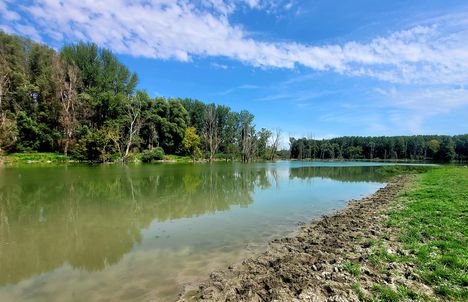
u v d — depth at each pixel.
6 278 7.29
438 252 7.29
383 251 7.63
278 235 11.09
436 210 11.93
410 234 8.91
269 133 105.81
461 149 104.38
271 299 5.75
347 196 20.78
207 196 19.69
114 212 14.60
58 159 48.66
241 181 29.39
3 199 17.30
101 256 8.80
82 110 57.62
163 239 10.47
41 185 22.66
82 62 66.56
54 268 7.91
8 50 56.19
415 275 6.07
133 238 10.55
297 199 19.16
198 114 94.94
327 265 7.14
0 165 38.75
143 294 6.40
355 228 11.00
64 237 10.59
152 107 76.00
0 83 47.66
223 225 12.45
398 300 5.19
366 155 127.81
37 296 6.38
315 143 127.38
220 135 95.44
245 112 101.31
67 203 16.53
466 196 14.61
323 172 45.47
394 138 127.44
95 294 6.43
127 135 61.38
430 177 28.75
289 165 68.69
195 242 10.16
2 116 43.59
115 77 71.75
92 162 51.16
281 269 7.28
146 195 19.58
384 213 12.76
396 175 39.69
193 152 76.81
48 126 54.22
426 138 126.31
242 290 6.28
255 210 15.55
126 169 40.38
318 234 10.78
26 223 12.41
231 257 8.73
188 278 7.21
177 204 16.77
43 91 54.47
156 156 65.62
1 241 10.13
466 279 5.68
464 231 8.82
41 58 60.47
